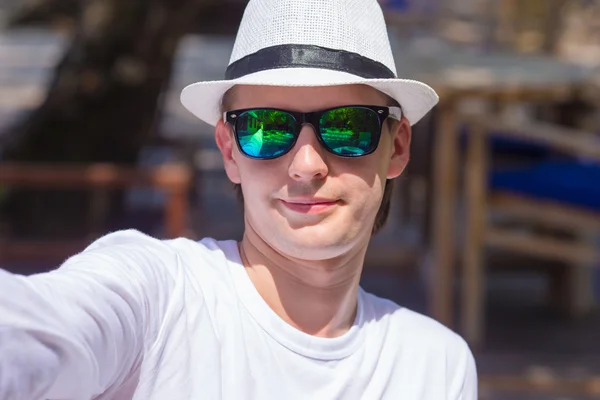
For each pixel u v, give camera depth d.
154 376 1.18
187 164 7.09
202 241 1.46
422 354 1.45
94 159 6.14
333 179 1.34
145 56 6.14
